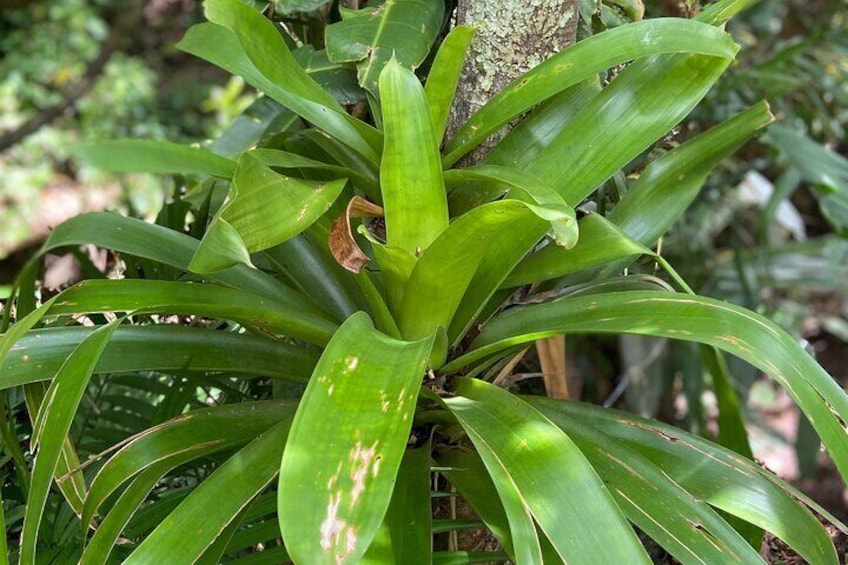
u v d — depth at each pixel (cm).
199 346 98
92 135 365
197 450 93
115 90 386
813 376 87
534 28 103
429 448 97
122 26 262
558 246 98
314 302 104
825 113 207
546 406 101
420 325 95
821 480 288
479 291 97
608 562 79
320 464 77
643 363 228
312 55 109
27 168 345
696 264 228
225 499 85
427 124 90
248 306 94
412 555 87
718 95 184
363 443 78
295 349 102
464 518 107
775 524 91
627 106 97
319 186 90
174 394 114
